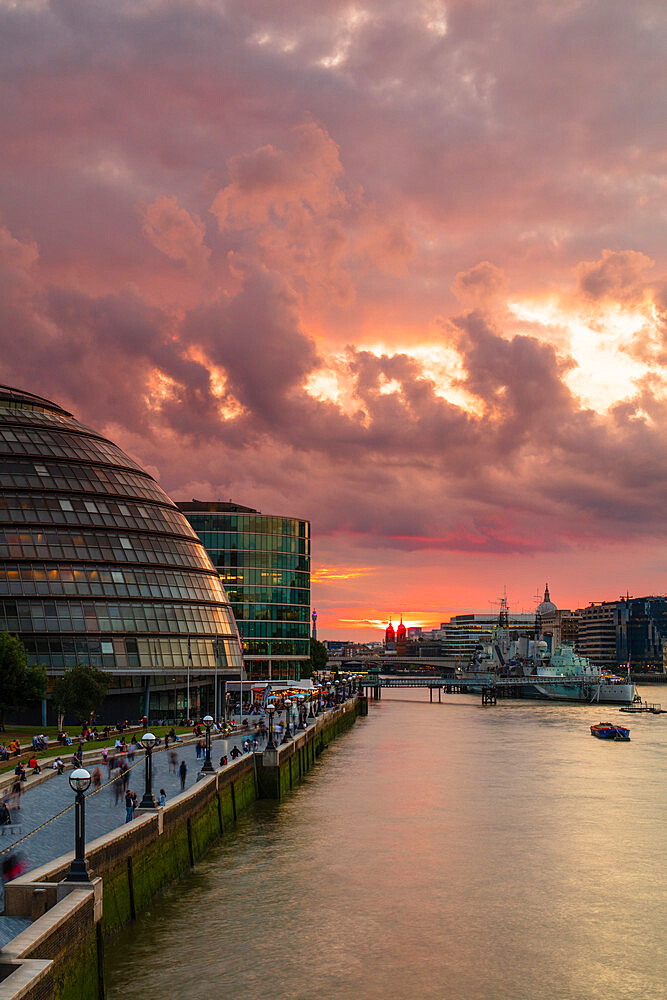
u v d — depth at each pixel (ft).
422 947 165.99
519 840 255.09
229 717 504.43
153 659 447.83
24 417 487.20
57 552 442.91
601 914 188.65
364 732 632.38
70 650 423.64
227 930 168.25
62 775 243.40
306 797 325.62
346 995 143.02
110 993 138.21
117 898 152.35
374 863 223.92
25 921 118.32
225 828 255.70
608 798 330.13
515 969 157.38
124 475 499.51
